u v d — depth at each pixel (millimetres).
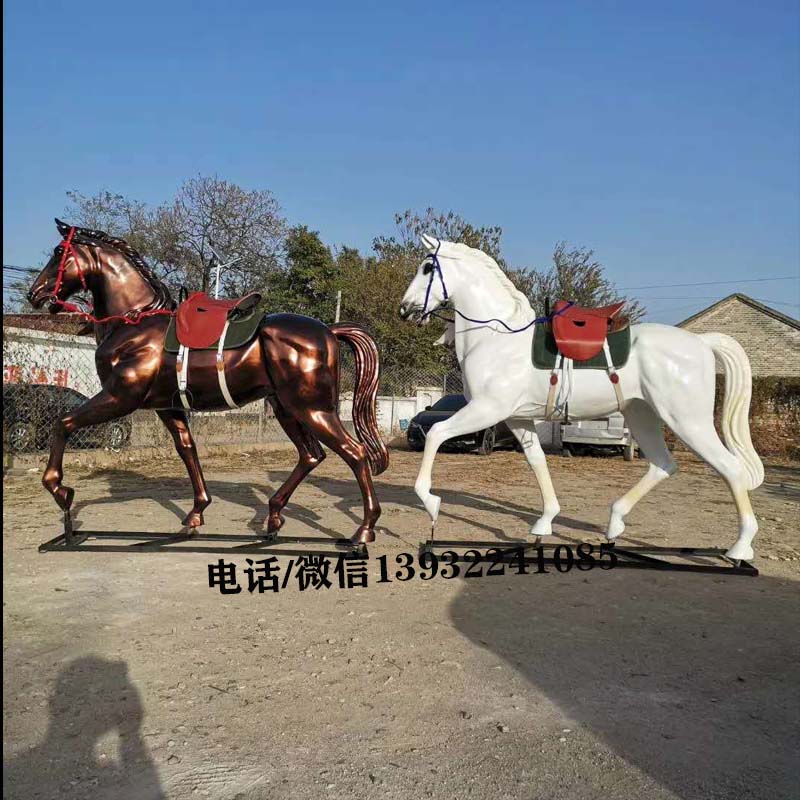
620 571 4902
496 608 4016
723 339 4934
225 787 2188
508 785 2230
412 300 5422
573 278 31859
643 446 5352
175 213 34156
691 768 2363
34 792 2146
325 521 6371
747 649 3459
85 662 3135
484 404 5035
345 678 3014
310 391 4727
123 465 10727
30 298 4871
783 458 14930
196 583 4398
